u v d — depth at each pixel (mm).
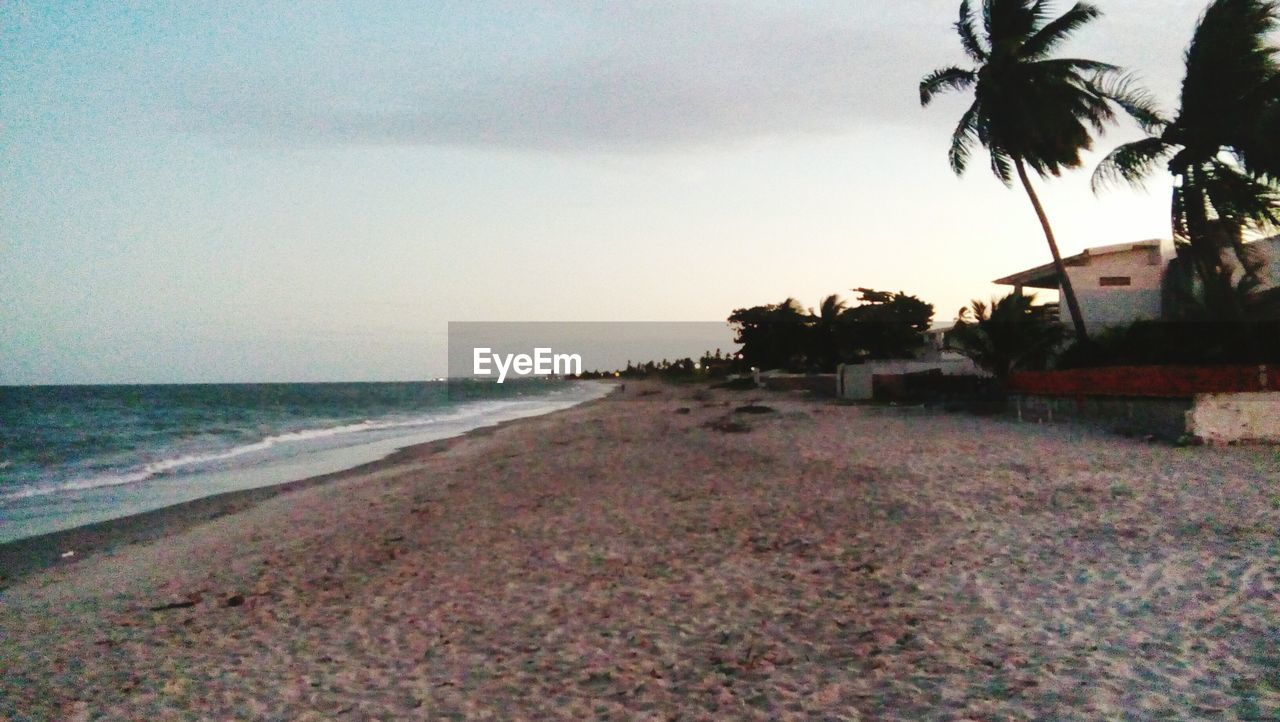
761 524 10141
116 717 5559
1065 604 6418
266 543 11203
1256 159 21297
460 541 10359
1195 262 22531
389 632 6992
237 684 6012
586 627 6777
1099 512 9508
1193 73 22047
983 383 26859
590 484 14344
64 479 19062
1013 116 24000
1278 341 19219
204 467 21344
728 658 5898
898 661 5578
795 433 20891
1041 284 32375
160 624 7754
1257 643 5363
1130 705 4617
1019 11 24547
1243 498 9812
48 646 7320
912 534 9102
